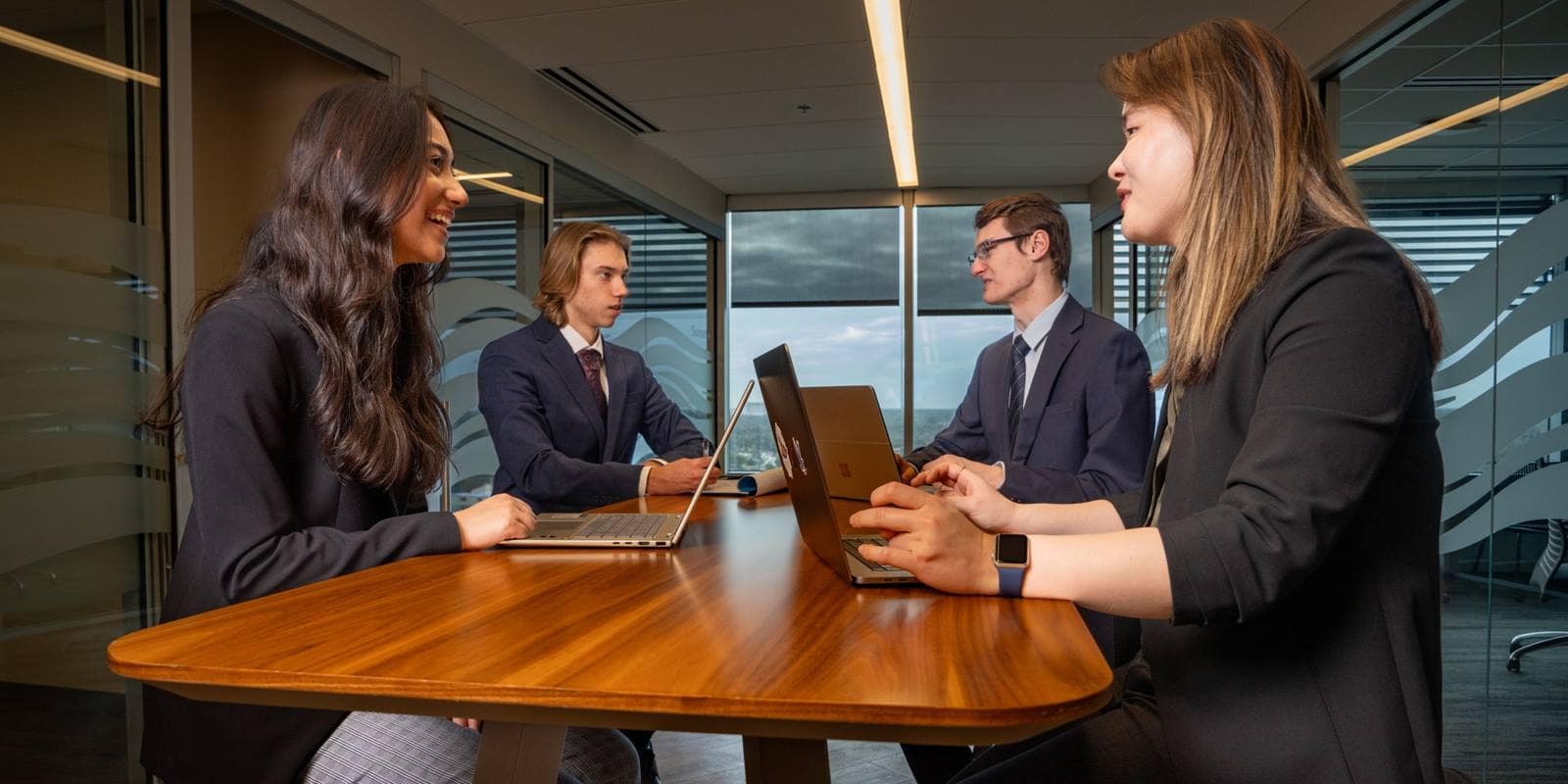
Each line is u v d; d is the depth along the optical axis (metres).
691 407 8.08
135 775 2.75
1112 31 4.73
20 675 2.42
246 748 1.10
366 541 1.24
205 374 1.19
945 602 0.95
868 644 0.79
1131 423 2.23
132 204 2.79
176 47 2.91
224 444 1.16
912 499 1.01
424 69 4.30
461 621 0.89
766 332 8.70
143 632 0.85
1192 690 0.96
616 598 1.00
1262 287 0.97
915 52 5.05
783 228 8.67
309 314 1.30
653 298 7.25
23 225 2.45
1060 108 6.05
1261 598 0.83
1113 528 1.27
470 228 4.72
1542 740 2.63
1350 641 0.91
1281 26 4.45
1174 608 0.85
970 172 7.85
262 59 4.09
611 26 4.65
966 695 0.64
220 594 1.16
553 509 2.50
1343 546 0.92
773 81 5.51
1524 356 2.77
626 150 6.62
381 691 0.70
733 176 8.00
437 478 1.57
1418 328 0.90
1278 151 0.99
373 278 1.35
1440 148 3.25
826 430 1.61
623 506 1.99
